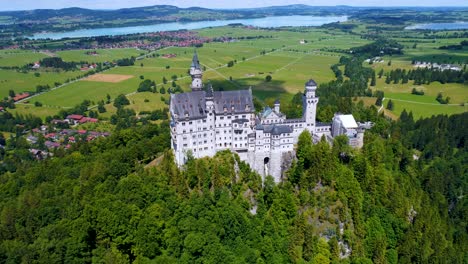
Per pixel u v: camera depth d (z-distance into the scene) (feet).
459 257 638.12
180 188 613.52
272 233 560.61
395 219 629.51
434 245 621.31
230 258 495.82
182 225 534.78
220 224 546.26
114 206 509.35
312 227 574.15
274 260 528.63
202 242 499.92
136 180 606.55
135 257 503.20
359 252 574.97
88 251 487.61
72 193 651.66
